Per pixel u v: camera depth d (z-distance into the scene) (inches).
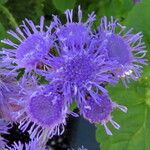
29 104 2.7
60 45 2.6
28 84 2.8
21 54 2.7
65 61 2.6
